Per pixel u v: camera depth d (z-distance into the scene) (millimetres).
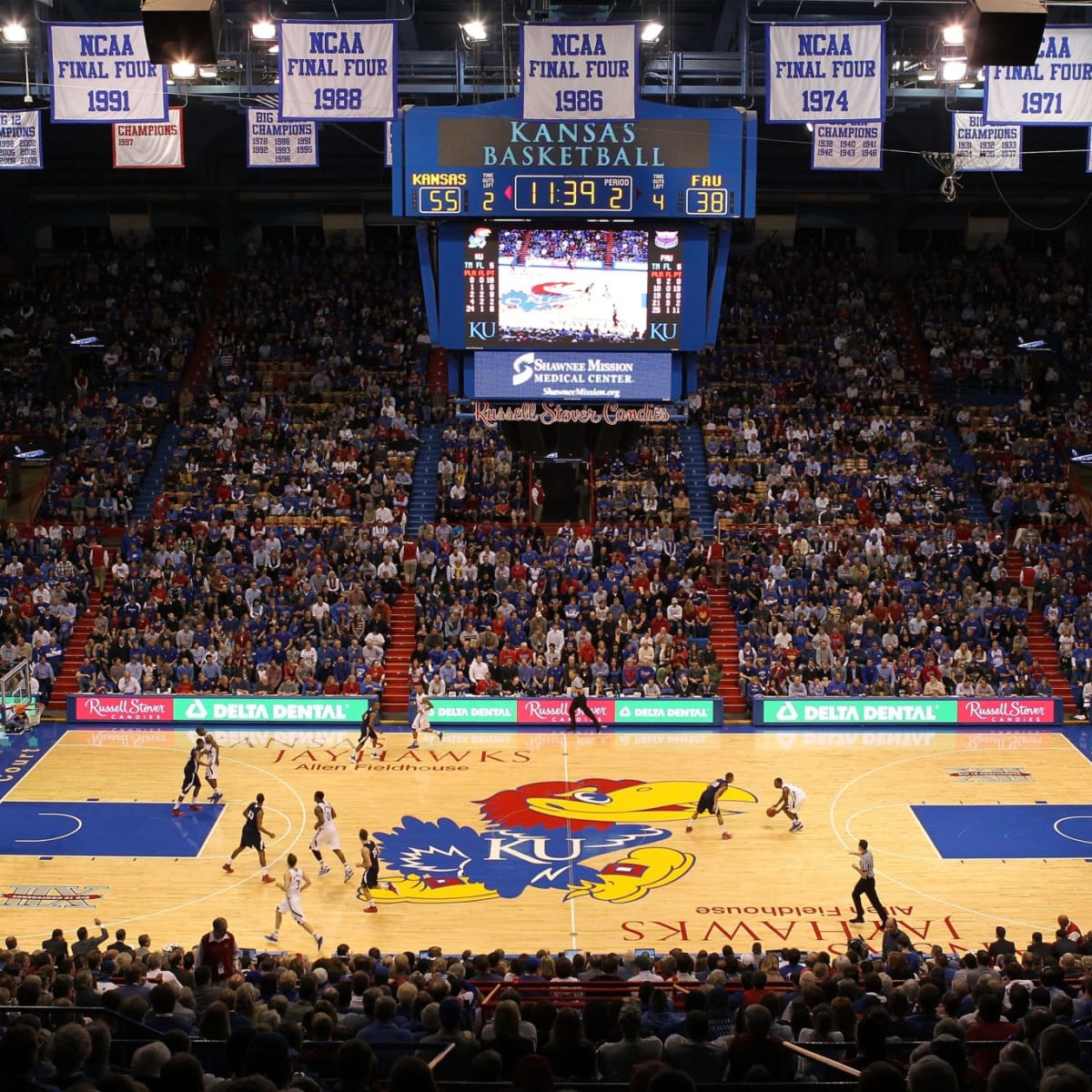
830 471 47750
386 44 25797
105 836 29375
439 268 28781
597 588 41750
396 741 36750
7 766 34250
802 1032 12484
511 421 31234
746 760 35094
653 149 28000
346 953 19219
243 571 42438
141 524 45000
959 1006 14438
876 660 39625
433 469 49094
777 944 24188
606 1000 14328
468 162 28078
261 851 27125
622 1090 9555
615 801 31844
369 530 44688
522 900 26109
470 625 40375
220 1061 11922
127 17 41281
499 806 31391
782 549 43500
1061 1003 13062
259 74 31891
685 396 29641
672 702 38250
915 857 28359
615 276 28781
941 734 37594
